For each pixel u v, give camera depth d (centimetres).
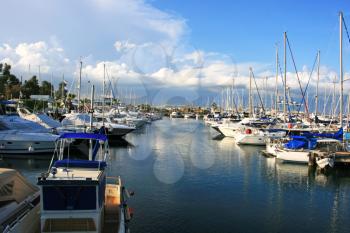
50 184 1017
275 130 5156
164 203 2119
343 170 3169
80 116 4866
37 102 7581
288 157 3462
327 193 2444
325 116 7556
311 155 3331
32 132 3669
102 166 1210
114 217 1269
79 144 3569
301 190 2512
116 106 8500
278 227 1789
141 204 2086
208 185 2600
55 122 4631
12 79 10612
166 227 1741
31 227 1134
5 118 3809
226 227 1766
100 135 1539
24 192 1293
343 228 1795
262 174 3019
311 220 1905
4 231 972
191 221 1830
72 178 1056
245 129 5488
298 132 4878
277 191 2473
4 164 3167
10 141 3478
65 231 1035
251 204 2158
